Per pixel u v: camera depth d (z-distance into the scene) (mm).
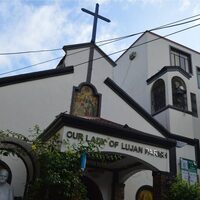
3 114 11461
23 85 12234
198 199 9992
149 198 13492
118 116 13781
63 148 8742
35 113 12016
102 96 13781
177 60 20750
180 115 16281
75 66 13664
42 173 8336
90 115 13148
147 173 13984
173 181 10375
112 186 13094
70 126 9289
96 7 15250
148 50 19781
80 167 8297
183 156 15141
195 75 20516
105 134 9797
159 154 10523
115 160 12195
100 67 14312
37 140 9211
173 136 15055
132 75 20641
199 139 17312
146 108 17875
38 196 8062
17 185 10914
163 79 17312
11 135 10758
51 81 12875
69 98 12945
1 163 11070
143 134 10352
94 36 14695
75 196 8039
